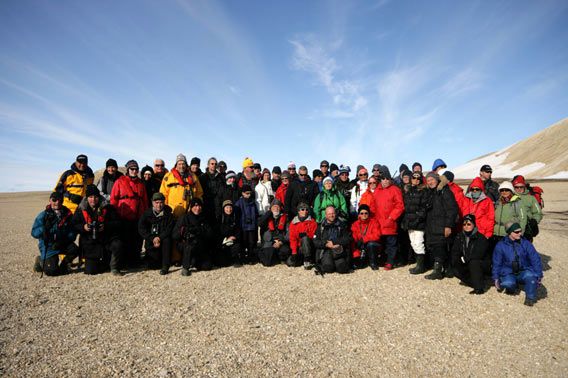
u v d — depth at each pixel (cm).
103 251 720
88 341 425
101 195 726
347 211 802
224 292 610
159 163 895
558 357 400
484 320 498
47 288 627
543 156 8950
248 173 914
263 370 366
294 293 605
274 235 823
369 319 500
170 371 360
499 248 599
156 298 578
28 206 3159
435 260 677
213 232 764
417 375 364
